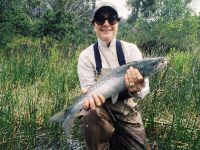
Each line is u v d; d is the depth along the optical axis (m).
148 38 4.64
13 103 1.62
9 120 1.44
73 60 2.63
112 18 1.20
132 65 1.07
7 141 1.42
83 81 1.24
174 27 5.47
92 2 6.56
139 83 1.08
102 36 1.21
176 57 2.57
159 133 1.47
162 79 1.68
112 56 1.24
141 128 1.28
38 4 5.28
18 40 4.26
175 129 1.44
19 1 4.88
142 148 1.26
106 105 1.22
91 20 1.24
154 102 1.55
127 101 1.25
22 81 2.15
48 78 2.13
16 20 4.47
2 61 2.59
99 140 1.20
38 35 4.62
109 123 1.21
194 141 1.27
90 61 1.25
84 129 1.20
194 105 1.57
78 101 1.10
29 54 2.71
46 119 1.52
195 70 1.83
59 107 1.55
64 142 1.45
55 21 4.73
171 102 1.64
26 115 1.52
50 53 3.12
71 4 6.28
